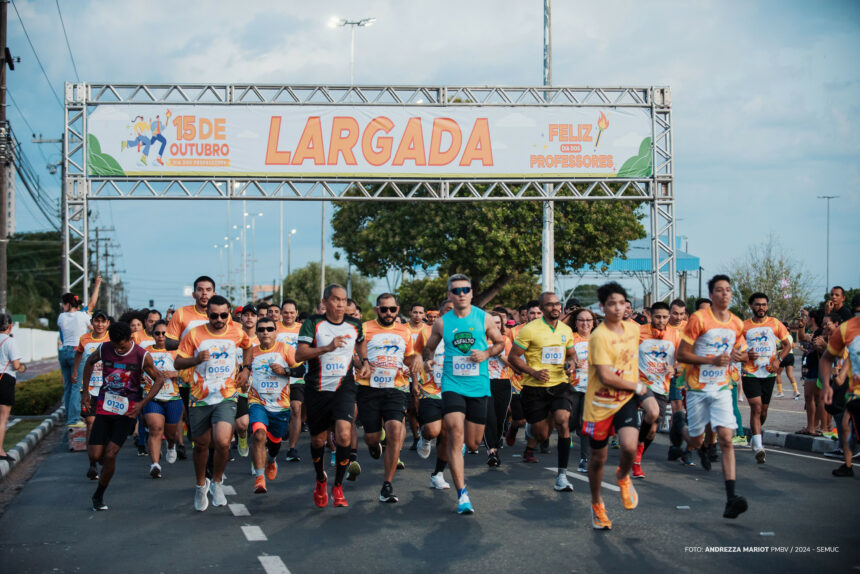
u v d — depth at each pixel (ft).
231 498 28.35
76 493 29.63
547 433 32.22
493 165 61.72
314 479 32.40
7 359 35.78
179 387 36.96
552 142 62.28
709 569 18.45
